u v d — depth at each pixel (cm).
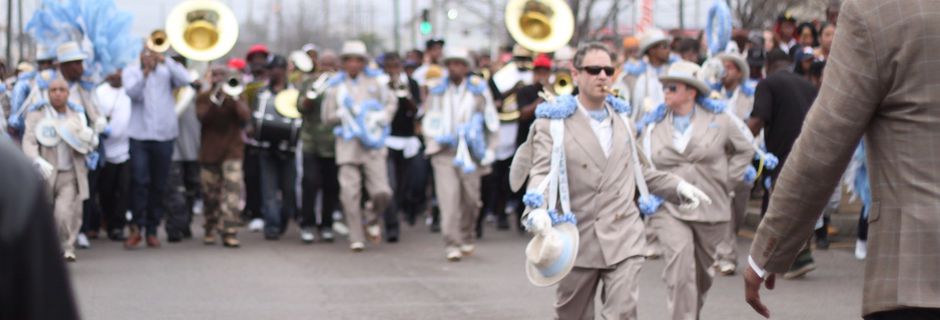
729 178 870
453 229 1313
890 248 388
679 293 791
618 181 667
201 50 1449
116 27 1414
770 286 450
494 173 1658
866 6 387
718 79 1203
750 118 1159
